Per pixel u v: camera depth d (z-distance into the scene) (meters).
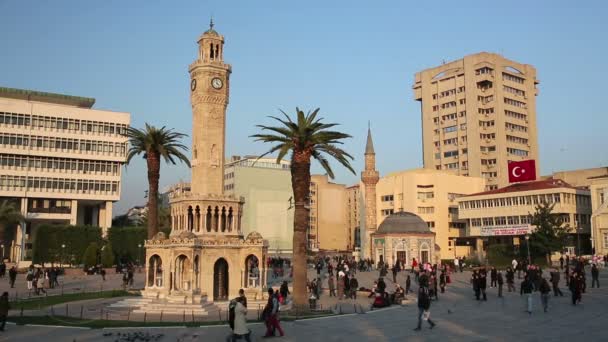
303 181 44.66
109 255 91.94
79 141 117.06
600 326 29.98
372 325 32.62
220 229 51.59
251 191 172.75
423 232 100.50
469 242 136.62
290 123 44.09
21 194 110.50
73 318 37.56
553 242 86.94
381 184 143.50
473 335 28.16
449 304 43.28
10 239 115.25
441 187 133.62
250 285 51.16
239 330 25.77
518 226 104.00
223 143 54.00
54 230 99.31
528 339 26.56
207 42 54.53
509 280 52.56
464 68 162.00
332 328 31.56
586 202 107.06
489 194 114.56
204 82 53.44
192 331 30.94
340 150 45.34
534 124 166.88
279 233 175.62
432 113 170.75
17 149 110.69
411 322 33.62
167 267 47.56
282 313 40.03
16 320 35.31
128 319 37.94
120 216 162.62
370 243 107.75
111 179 119.81
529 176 112.12
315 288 51.09
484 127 159.38
